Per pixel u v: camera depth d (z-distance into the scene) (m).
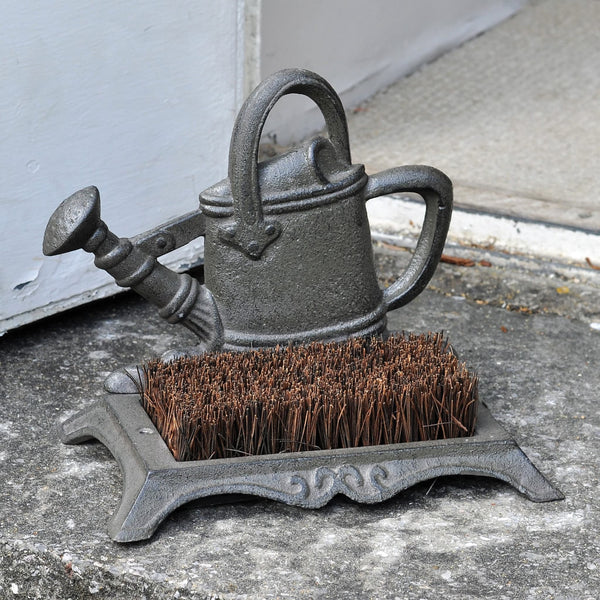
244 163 1.32
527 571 1.24
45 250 1.32
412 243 1.70
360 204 1.36
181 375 1.33
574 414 1.42
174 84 1.57
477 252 1.67
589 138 1.89
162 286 1.35
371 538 1.27
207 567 1.24
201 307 1.36
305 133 1.91
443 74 2.13
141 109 1.55
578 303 1.59
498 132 1.91
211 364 1.35
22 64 1.46
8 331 1.54
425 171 1.37
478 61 2.19
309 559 1.25
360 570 1.24
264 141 1.85
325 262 1.36
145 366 1.36
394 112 1.96
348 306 1.37
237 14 1.60
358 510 1.30
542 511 1.30
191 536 1.26
